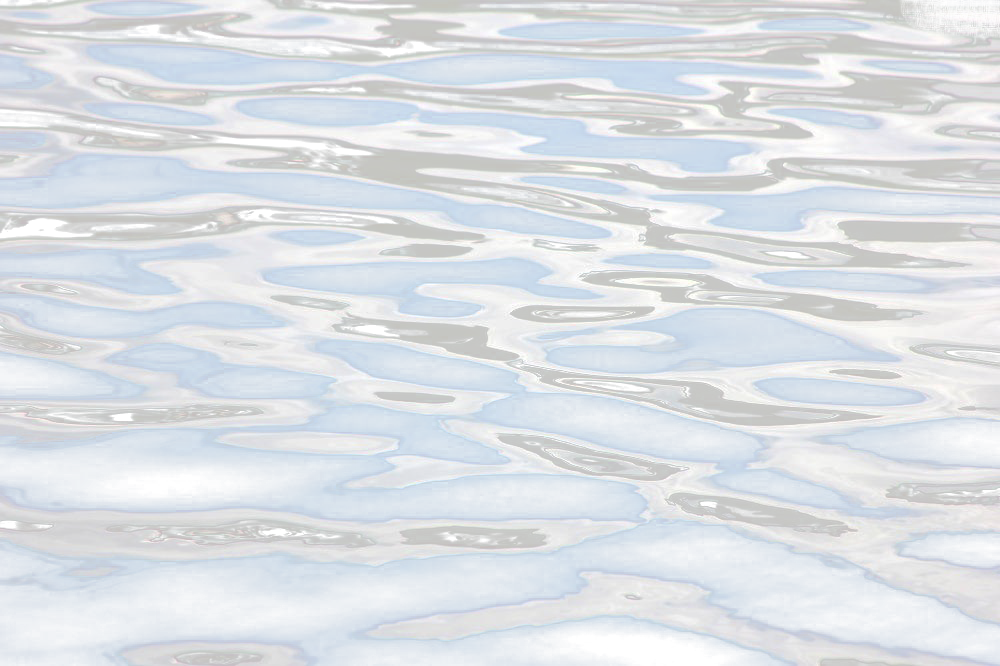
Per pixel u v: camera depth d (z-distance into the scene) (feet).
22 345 24.52
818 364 24.75
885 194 34.53
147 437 21.25
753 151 37.73
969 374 24.36
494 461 20.77
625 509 19.40
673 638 16.26
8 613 16.43
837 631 16.52
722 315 26.94
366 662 15.66
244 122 39.04
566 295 27.84
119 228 30.86
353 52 46.42
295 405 22.61
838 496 19.90
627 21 51.90
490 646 16.01
